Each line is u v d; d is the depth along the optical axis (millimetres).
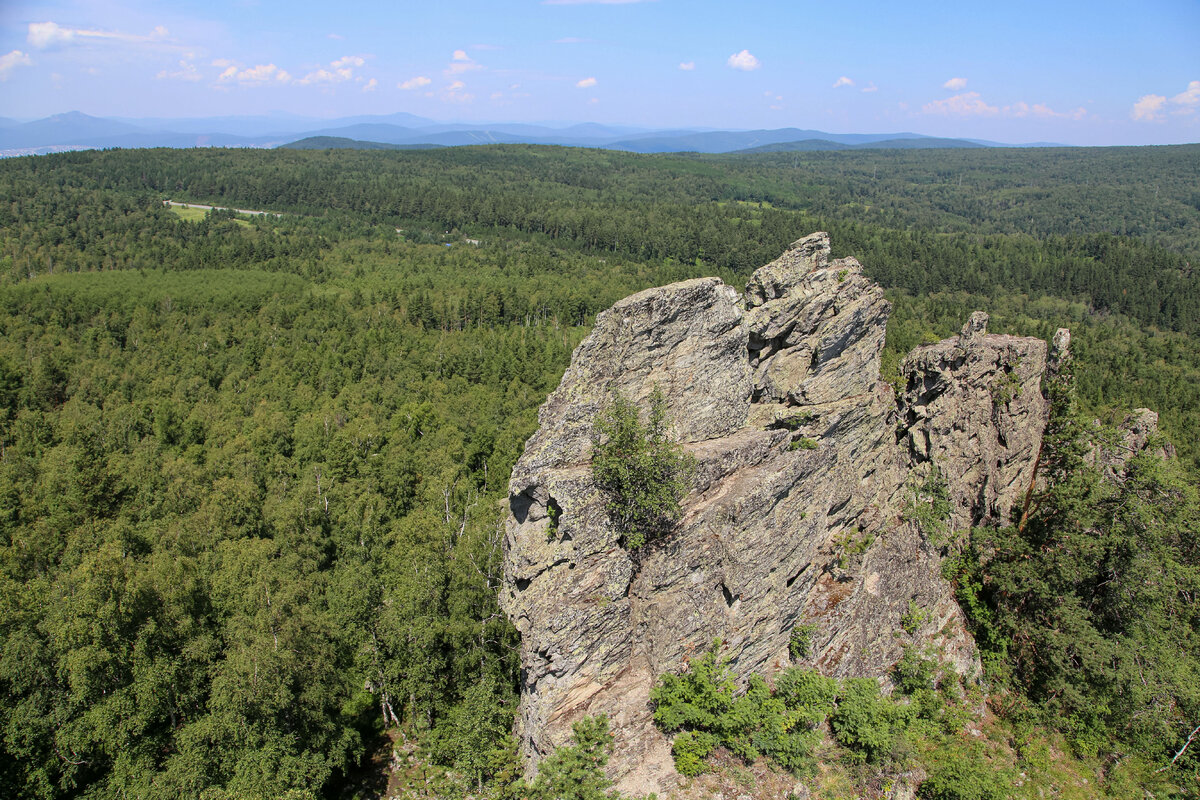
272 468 72250
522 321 157000
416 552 46094
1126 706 32281
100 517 56562
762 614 29172
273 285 157500
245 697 31969
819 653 30438
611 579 26594
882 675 31984
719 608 28297
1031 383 37688
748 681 29328
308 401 97125
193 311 134750
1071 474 37219
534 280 183875
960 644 34156
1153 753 32031
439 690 39906
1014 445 37344
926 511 34906
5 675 30562
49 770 32219
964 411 35844
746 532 28328
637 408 27031
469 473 76062
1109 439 37406
